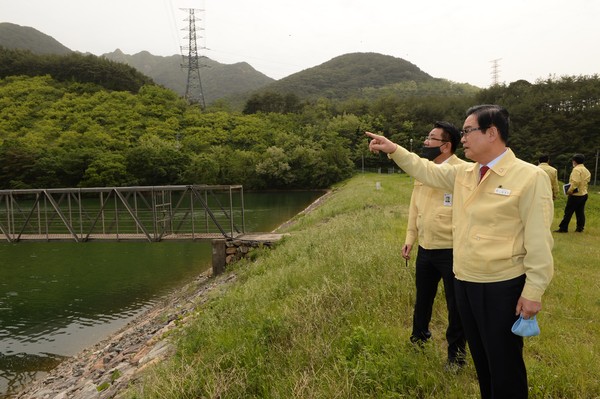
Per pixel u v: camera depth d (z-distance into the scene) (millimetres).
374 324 4422
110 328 11180
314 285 6387
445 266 3535
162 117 88250
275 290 7133
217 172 59844
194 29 110562
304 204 42656
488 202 2461
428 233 3643
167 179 59781
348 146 73562
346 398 3148
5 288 14961
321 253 8961
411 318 4703
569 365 3338
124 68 114688
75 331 11133
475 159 2547
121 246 22359
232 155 65188
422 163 3043
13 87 93000
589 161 54312
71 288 14859
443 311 4812
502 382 2424
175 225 26719
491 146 2475
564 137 57500
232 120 88938
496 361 2424
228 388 3783
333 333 4523
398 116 79625
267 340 4730
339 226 12906
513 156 2482
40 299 13727
